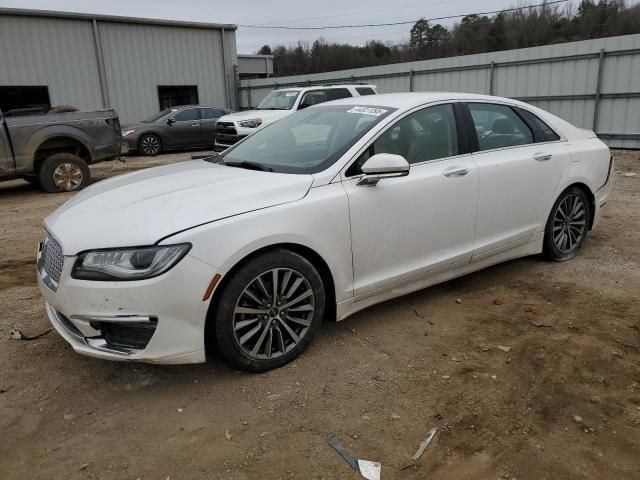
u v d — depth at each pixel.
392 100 4.16
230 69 23.83
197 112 17.41
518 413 2.83
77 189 10.19
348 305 3.55
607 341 3.56
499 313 4.02
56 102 19.45
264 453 2.56
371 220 3.52
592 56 14.66
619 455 2.51
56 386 3.14
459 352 3.46
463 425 2.74
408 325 3.84
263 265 3.07
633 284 4.54
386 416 2.82
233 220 2.97
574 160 4.93
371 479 2.39
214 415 2.85
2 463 2.52
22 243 6.36
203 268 2.85
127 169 13.56
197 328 2.90
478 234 4.21
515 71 16.42
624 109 14.38
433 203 3.83
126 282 2.76
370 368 3.28
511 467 2.45
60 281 2.91
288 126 4.36
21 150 9.45
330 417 2.82
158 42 21.47
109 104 20.59
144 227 2.88
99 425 2.79
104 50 20.19
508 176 4.32
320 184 3.37
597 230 6.23
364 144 3.61
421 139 3.94
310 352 3.46
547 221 4.83
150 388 3.11
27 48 18.61
